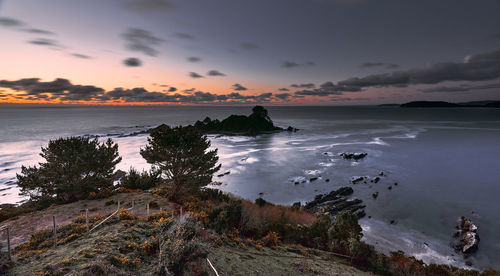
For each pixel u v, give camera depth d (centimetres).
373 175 5053
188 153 2027
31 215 1550
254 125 13225
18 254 921
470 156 6769
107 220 1271
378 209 3472
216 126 13625
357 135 11419
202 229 1174
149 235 1048
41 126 17325
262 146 8625
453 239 2680
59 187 1969
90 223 1270
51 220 1453
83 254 812
